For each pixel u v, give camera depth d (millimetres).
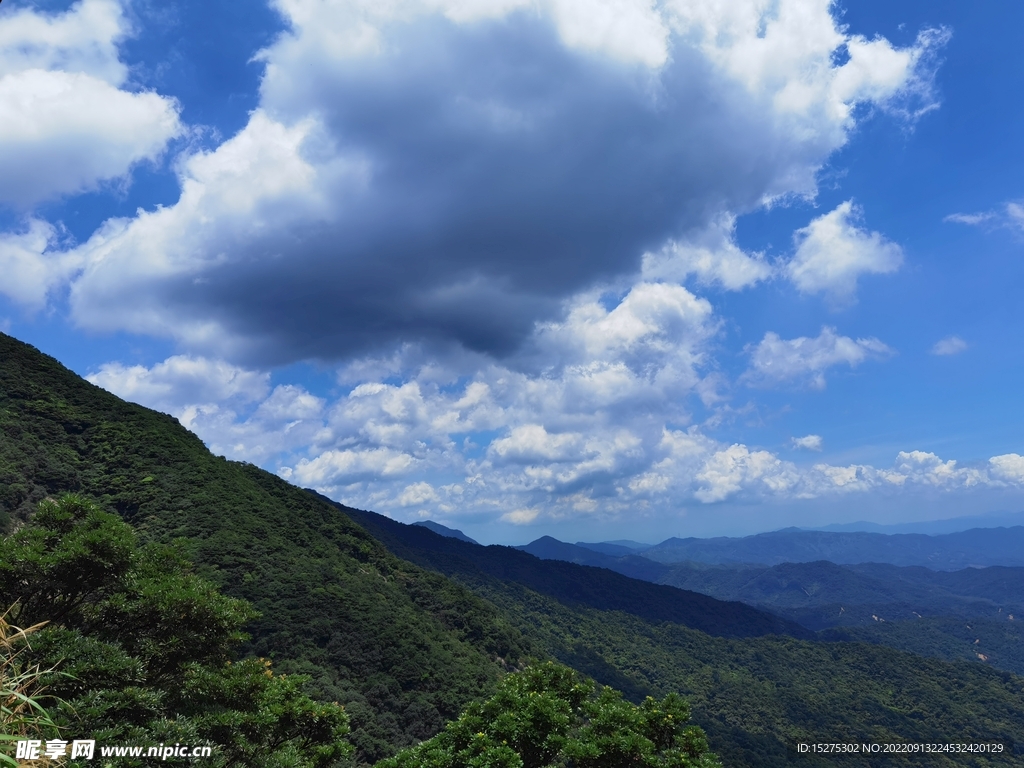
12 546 12328
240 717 11852
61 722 8336
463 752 13969
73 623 12695
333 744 15820
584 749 13461
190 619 13109
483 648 71438
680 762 13547
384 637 56219
